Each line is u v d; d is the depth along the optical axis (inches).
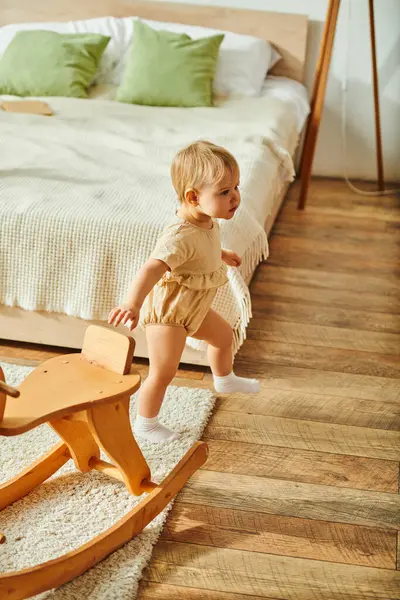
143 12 147.0
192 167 57.6
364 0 142.9
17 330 82.7
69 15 148.1
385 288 105.4
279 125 117.6
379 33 145.3
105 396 50.3
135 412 71.5
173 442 66.7
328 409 74.6
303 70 148.9
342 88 150.7
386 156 154.9
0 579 46.1
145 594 51.1
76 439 58.9
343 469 65.5
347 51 147.7
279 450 67.6
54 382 52.0
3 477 61.4
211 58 132.5
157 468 63.2
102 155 98.2
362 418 73.3
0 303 80.4
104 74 137.7
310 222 130.5
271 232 124.3
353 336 90.9
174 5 146.3
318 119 130.6
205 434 69.4
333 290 103.9
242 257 79.2
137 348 80.6
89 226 76.4
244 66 136.2
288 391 77.5
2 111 115.4
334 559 55.1
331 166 157.5
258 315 95.2
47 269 77.9
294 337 89.8
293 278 107.2
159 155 99.8
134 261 76.2
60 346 85.2
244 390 70.9
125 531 53.9
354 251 118.3
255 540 56.6
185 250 58.5
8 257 78.2
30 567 48.1
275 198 113.1
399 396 77.8
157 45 131.3
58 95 129.8
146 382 63.7
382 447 68.9
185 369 80.7
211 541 56.3
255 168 95.7
